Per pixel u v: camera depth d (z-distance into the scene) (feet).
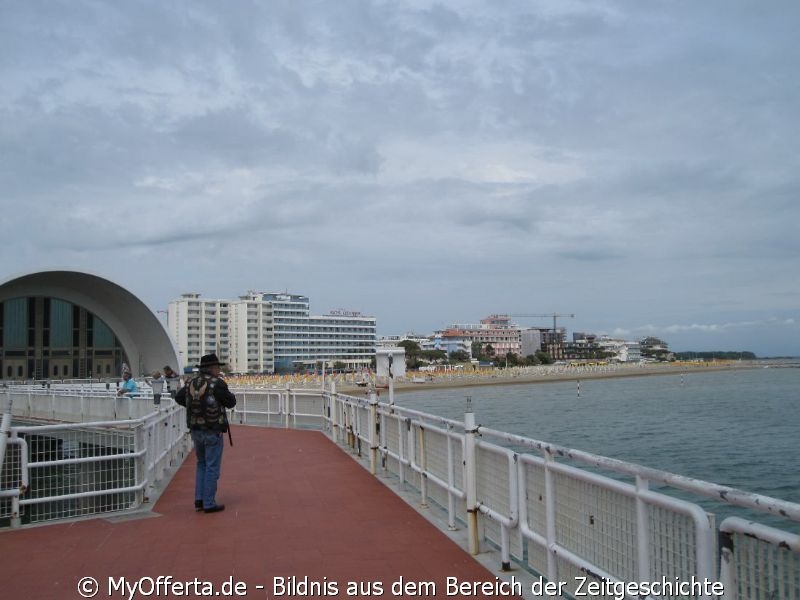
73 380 153.69
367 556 21.63
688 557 11.66
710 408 177.88
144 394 74.13
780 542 9.27
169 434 42.88
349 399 48.49
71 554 22.44
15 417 87.66
